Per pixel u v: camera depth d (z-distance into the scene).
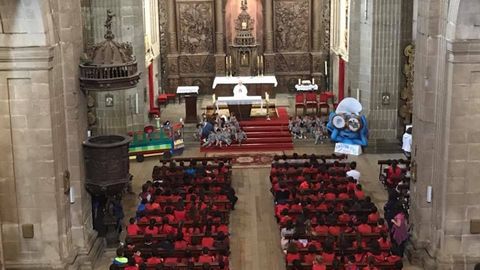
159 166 27.34
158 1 38.94
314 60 39.91
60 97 18.67
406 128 27.88
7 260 18.52
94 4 29.06
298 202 21.28
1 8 16.94
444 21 18.14
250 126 33.62
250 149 32.28
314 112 36.28
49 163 18.11
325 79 40.16
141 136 30.75
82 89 19.61
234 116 33.25
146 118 32.81
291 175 24.61
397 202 20.73
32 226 18.38
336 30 37.94
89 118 29.64
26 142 18.00
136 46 30.83
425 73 18.78
